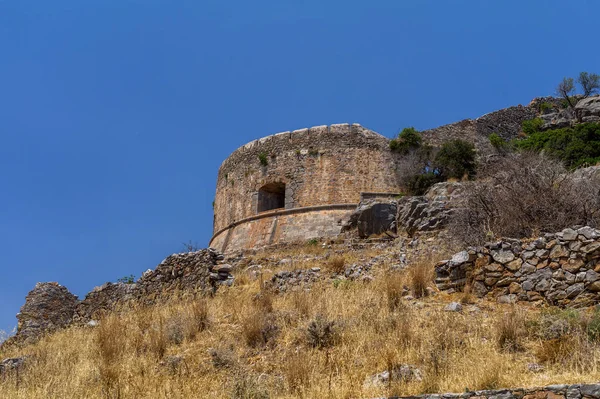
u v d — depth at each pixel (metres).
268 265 26.19
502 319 12.55
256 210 39.59
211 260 23.08
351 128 38.69
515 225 19.86
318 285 18.92
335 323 14.34
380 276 18.39
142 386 13.27
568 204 20.00
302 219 37.28
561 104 47.22
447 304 14.88
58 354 16.58
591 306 13.42
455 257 15.98
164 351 15.68
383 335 13.40
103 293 27.67
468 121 41.34
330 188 37.62
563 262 14.22
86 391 13.55
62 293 29.05
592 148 35.44
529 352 11.55
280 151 39.78
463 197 24.67
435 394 10.11
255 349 14.61
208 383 13.03
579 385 9.20
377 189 37.47
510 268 14.91
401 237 27.39
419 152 38.34
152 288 24.98
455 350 11.90
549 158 31.33
